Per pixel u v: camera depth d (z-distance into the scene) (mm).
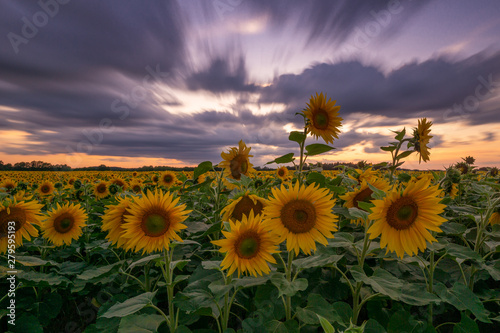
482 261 2600
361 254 2713
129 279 3613
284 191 2369
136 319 2309
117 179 9438
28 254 4523
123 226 2441
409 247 2312
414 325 2279
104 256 4352
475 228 3781
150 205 2477
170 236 2463
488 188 3848
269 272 2471
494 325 2896
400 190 2359
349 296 3414
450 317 3141
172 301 2322
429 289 2742
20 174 23125
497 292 3061
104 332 2479
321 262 2387
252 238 2299
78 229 4379
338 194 4031
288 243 2330
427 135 4598
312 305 2301
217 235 3746
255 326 2121
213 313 2389
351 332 1227
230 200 2854
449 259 3480
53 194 9469
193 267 3590
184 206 2484
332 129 4148
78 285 3482
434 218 2279
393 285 2176
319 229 2387
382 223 2344
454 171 4164
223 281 2436
